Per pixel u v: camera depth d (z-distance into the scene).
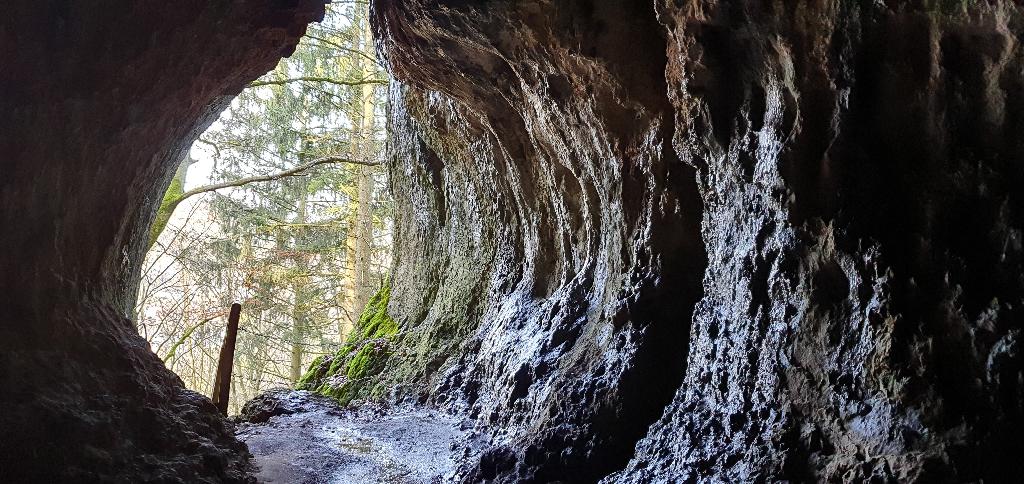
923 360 2.79
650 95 5.21
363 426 7.59
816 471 3.18
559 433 5.03
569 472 4.79
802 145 3.42
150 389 4.80
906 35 2.96
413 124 11.79
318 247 19.06
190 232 19.72
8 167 3.75
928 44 2.89
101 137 4.52
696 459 3.82
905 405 2.82
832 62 3.22
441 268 11.53
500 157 8.78
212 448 4.89
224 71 5.87
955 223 2.86
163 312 18.17
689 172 5.12
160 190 6.72
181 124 5.93
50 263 4.24
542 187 7.93
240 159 17.42
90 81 4.11
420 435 7.12
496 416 6.68
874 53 3.10
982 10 2.61
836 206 3.26
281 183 18.64
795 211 3.46
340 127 18.97
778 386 3.53
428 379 9.27
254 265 18.27
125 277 6.14
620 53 5.16
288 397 9.01
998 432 2.55
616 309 5.36
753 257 3.80
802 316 3.41
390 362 10.75
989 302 2.68
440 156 11.00
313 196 20.62
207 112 6.51
